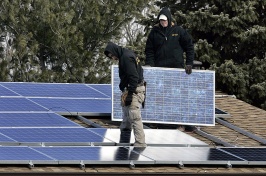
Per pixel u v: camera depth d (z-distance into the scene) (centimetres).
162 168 2369
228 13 4769
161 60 2922
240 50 4725
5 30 5572
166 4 5153
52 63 5638
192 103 2892
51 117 2692
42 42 5572
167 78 2892
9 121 2605
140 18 5634
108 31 5675
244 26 4753
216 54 4694
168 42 2911
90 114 2855
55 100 2917
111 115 2800
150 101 2850
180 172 2336
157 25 2930
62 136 2509
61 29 5466
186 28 4719
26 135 2478
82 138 2514
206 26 4681
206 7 4919
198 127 2889
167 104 2866
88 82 5516
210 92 2925
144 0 5578
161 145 2562
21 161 2252
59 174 2225
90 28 5634
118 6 5600
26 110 2747
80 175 2242
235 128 2897
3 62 5394
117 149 2453
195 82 2920
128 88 2511
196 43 4653
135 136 2530
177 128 2869
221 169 2411
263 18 4825
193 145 2586
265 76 4622
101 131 2627
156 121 2828
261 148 2591
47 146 2417
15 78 5450
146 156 2403
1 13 5478
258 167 2462
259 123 3033
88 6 5647
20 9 5531
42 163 2266
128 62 2505
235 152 2528
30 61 5447
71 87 3094
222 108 3219
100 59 5609
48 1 5512
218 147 2581
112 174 2266
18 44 5356
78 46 5512
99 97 3022
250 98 4622
